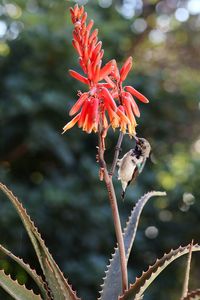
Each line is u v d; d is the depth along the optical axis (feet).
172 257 13.61
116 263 15.49
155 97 43.68
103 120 13.41
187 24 53.11
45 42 38.34
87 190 39.40
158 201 44.50
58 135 39.11
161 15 52.47
